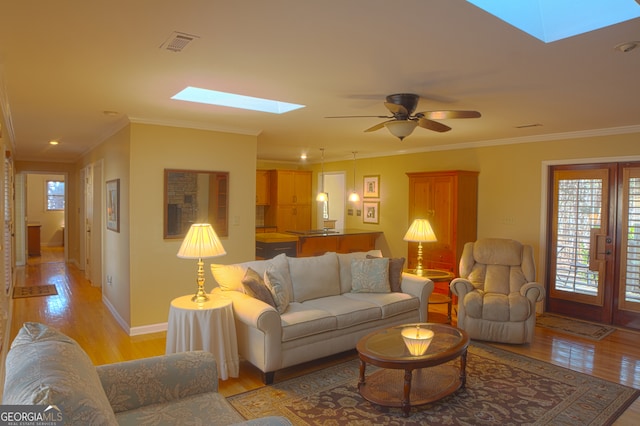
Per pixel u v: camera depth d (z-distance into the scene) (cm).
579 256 538
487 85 320
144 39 229
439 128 369
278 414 293
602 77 298
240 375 357
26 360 151
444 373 351
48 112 423
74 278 775
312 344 357
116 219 511
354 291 450
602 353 416
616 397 322
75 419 124
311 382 344
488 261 496
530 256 481
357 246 749
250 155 533
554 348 429
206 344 327
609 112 413
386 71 286
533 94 345
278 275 389
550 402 312
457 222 609
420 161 714
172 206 477
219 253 350
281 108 429
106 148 569
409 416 290
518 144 586
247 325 353
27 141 639
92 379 156
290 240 648
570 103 376
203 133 495
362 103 380
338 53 251
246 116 444
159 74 292
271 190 932
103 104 388
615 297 509
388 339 326
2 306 363
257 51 248
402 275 471
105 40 231
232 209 520
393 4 188
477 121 464
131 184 450
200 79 305
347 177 872
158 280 471
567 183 545
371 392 314
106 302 583
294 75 295
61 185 1217
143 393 207
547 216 561
